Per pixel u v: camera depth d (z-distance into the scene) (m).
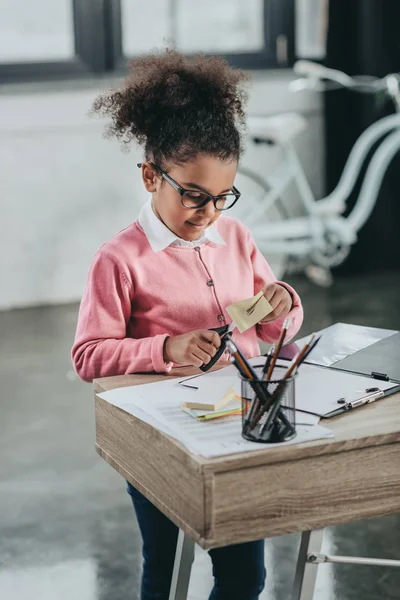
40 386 3.36
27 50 4.59
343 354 1.36
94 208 4.71
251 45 5.00
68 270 4.72
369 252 5.19
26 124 4.50
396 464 1.08
